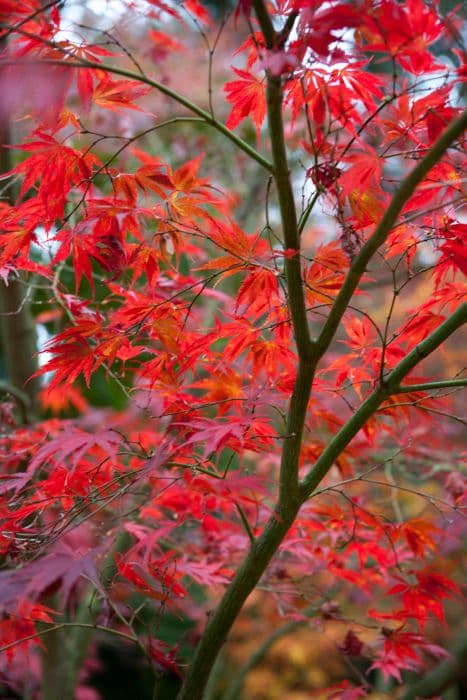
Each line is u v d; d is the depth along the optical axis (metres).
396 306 4.22
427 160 2.09
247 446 2.32
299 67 2.16
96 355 2.34
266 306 2.39
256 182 4.54
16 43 2.27
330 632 4.46
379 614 2.59
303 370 2.27
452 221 2.32
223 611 2.35
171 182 2.29
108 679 5.03
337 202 2.23
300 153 3.88
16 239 2.33
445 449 3.25
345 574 2.70
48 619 2.49
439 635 3.66
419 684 3.63
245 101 2.31
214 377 2.53
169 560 2.54
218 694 4.84
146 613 4.30
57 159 2.26
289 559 2.83
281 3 2.23
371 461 3.01
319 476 2.34
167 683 5.12
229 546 2.73
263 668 4.87
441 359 4.34
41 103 2.05
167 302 2.35
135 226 2.35
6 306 2.96
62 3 2.19
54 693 3.00
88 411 3.43
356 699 2.64
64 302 2.77
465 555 3.27
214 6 4.64
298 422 2.30
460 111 2.22
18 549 2.34
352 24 2.06
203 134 4.60
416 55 2.16
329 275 2.33
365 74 2.24
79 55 2.24
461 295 2.36
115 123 4.00
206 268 2.32
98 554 2.15
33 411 3.06
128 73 2.13
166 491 2.45
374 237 2.16
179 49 3.77
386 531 2.51
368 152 2.19
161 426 2.88
